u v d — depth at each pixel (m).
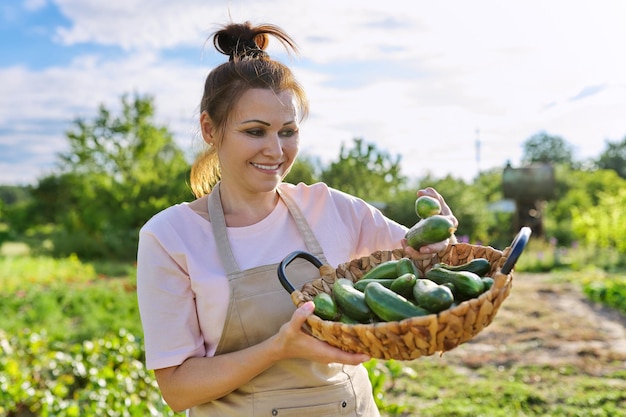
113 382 5.79
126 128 29.17
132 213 23.03
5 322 10.48
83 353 6.80
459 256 2.34
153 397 5.59
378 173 14.64
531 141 79.44
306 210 2.45
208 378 2.10
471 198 19.48
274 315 2.20
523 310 10.68
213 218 2.31
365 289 2.04
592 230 20.80
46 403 5.00
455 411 6.02
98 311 10.56
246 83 2.14
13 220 38.03
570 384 6.79
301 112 2.31
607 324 9.62
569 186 38.66
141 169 25.45
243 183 2.23
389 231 2.64
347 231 2.52
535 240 19.97
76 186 31.78
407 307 1.89
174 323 2.18
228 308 2.19
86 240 22.94
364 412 2.33
